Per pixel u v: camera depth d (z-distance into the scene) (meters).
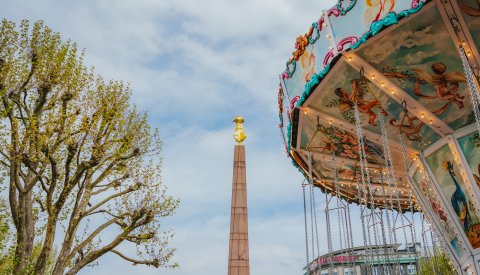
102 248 16.42
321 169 20.44
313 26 13.66
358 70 13.51
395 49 12.65
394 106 14.91
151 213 17.41
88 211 16.64
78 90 16.92
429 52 12.61
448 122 14.97
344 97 14.88
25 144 15.11
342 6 12.69
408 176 18.22
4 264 15.30
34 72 16.06
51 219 15.12
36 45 16.23
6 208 18.91
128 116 17.95
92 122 16.58
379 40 12.38
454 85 13.52
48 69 16.09
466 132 14.85
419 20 11.66
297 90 15.16
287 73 15.66
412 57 12.85
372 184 21.16
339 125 16.41
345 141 17.52
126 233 16.77
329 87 14.50
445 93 13.86
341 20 12.78
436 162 16.09
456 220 15.83
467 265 15.80
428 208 17.56
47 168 17.69
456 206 15.73
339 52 12.77
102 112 16.89
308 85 13.94
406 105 14.62
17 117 16.09
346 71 13.73
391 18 11.30
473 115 14.41
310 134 17.55
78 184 16.45
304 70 14.55
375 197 22.72
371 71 13.50
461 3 11.01
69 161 15.43
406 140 16.48
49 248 14.94
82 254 16.86
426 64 13.01
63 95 16.23
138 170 18.20
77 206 16.20
